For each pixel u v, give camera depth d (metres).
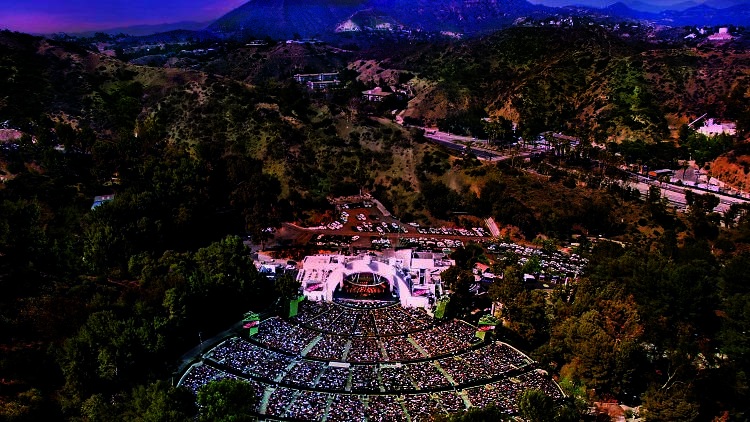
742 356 137.50
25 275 158.12
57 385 123.62
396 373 132.25
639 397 137.75
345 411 114.50
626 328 145.88
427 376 131.50
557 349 143.38
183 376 129.12
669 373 139.50
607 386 135.25
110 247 181.88
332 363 136.00
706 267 184.75
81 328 132.00
